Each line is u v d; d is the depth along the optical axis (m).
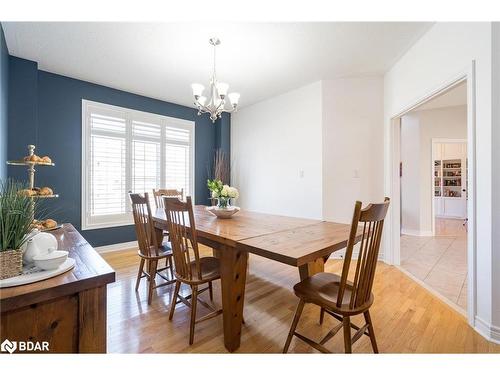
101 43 2.51
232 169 4.98
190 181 4.63
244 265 1.62
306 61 2.93
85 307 0.99
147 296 2.29
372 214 1.21
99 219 3.61
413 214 4.98
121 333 1.72
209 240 1.80
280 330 1.77
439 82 2.19
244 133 4.75
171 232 1.72
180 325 1.83
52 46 2.56
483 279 1.71
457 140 4.96
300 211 3.80
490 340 1.64
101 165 3.62
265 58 2.84
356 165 3.40
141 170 4.01
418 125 4.97
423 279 2.69
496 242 1.63
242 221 2.18
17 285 0.91
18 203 1.06
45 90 3.16
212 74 3.22
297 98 3.82
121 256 3.44
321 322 1.84
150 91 3.83
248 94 4.05
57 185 3.26
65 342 0.96
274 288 2.48
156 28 2.26
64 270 1.04
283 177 4.05
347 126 3.42
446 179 6.95
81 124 3.43
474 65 1.79
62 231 1.88
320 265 2.03
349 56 2.81
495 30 1.63
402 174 5.11
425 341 1.64
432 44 2.28
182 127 4.52
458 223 6.09
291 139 3.92
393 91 3.04
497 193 1.63
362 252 1.27
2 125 2.36
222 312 1.65
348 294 1.43
